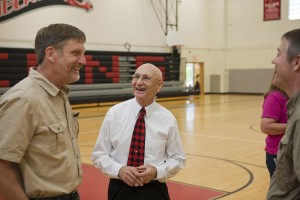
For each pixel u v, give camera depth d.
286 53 1.58
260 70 18.81
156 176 2.24
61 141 1.70
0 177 1.56
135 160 2.31
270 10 18.22
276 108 2.71
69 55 1.68
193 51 18.88
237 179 4.69
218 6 19.45
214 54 19.88
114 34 15.30
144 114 2.36
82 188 4.24
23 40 12.69
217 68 19.89
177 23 17.84
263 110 2.79
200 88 19.55
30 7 12.77
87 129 8.52
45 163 1.66
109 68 14.98
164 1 17.14
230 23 19.53
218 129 8.63
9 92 1.65
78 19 14.09
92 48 14.61
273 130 2.69
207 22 19.62
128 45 15.79
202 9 19.23
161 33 17.08
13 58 12.36
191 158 5.83
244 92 19.44
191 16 18.64
